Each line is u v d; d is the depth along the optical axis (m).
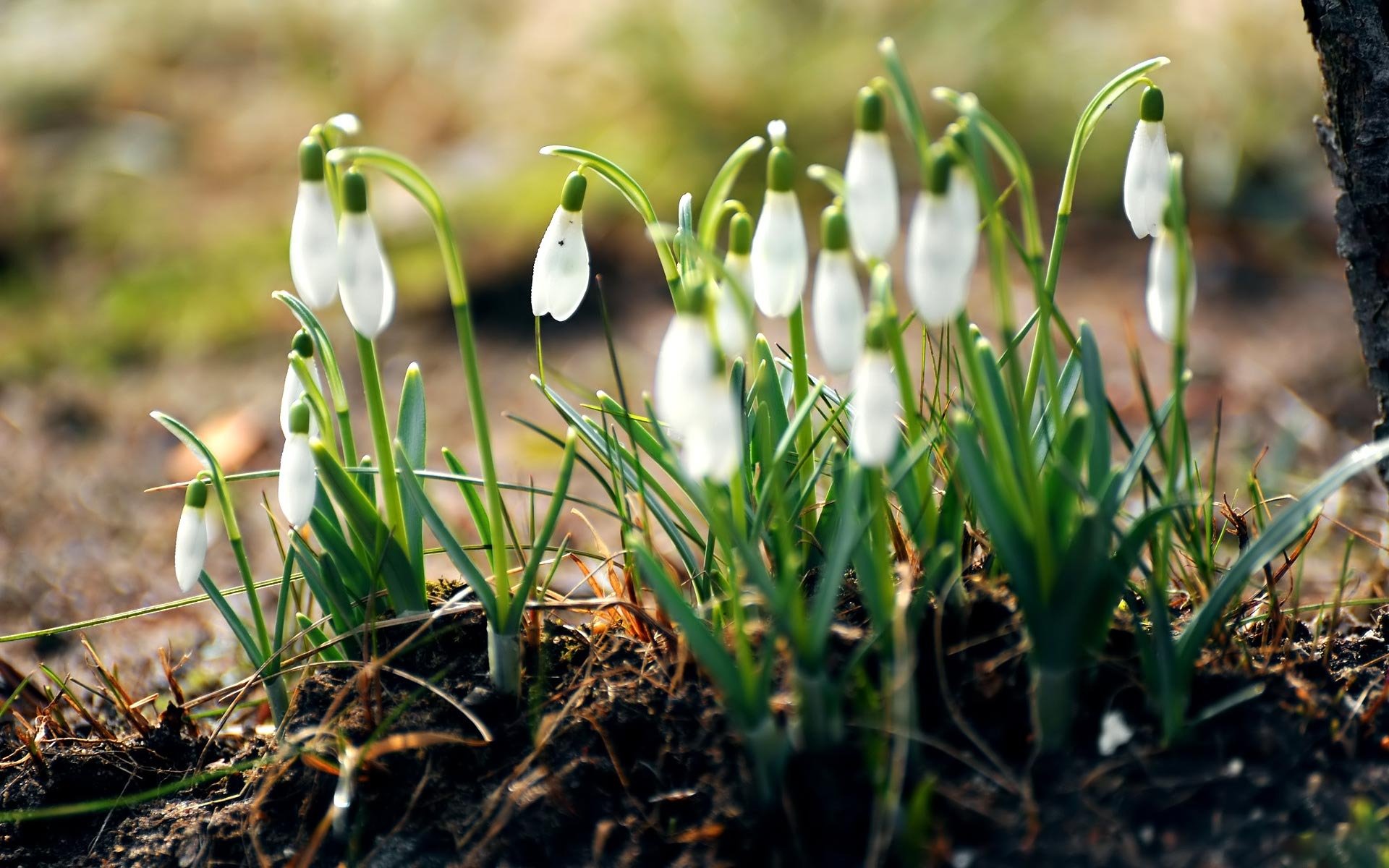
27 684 0.73
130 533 1.01
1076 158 0.66
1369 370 0.73
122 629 0.85
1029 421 0.69
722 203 0.63
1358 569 0.79
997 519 0.62
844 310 0.61
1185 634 0.64
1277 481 0.91
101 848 0.68
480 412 0.65
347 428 0.69
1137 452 0.64
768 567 0.69
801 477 0.68
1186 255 0.62
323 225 0.63
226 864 0.67
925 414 0.74
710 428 0.60
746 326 0.61
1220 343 1.25
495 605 0.67
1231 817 0.63
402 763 0.67
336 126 0.62
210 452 0.68
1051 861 0.63
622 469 0.69
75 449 1.18
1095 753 0.64
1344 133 0.72
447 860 0.66
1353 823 0.63
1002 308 0.62
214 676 0.80
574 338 1.34
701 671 0.67
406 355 1.33
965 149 0.62
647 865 0.65
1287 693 0.65
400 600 0.69
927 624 0.66
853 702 0.65
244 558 0.69
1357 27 0.71
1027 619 0.63
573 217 0.66
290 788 0.68
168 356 1.37
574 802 0.66
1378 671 0.67
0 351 1.38
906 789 0.64
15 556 0.97
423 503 0.66
